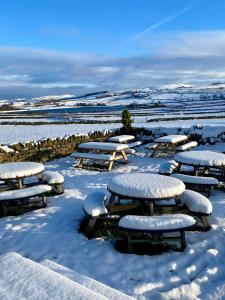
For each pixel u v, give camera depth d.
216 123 19.77
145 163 12.31
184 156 8.74
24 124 23.53
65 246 5.42
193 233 5.75
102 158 11.16
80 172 10.91
